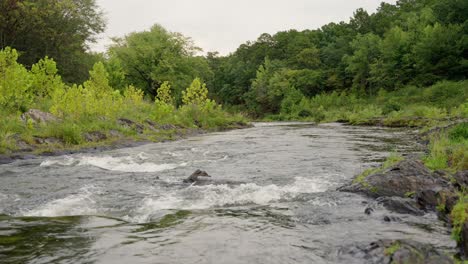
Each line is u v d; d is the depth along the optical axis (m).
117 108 22.81
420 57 57.34
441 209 6.04
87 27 40.44
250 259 4.42
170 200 7.38
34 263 4.31
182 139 21.66
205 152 15.16
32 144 14.91
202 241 5.04
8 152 13.53
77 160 13.02
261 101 89.06
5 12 31.48
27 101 18.69
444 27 56.31
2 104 17.72
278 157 13.18
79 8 39.75
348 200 7.15
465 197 5.87
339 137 20.97
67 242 5.02
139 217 6.25
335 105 66.31
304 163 11.72
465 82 49.34
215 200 7.35
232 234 5.32
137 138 19.56
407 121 29.44
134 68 50.91
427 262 3.96
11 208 6.91
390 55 64.88
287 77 85.00
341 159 12.38
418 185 7.48
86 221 6.03
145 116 25.34
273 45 116.75
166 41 52.16
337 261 4.30
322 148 15.55
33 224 5.87
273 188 8.21
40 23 33.69
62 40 36.16
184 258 4.46
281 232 5.39
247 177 9.64
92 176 10.11
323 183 8.74
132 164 12.23
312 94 82.00
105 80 25.80
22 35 34.44
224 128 31.69
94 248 4.79
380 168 9.03
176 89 50.03
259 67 100.44
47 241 5.06
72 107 19.38
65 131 16.55
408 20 75.19
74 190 8.38
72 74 38.03
